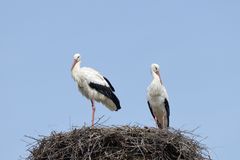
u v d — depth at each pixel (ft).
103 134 50.62
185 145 51.37
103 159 49.90
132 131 51.11
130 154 50.08
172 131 51.93
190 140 52.21
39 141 52.75
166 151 51.21
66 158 50.93
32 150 52.70
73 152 50.26
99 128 51.26
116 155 50.03
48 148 51.57
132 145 50.39
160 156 50.21
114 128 51.47
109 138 50.65
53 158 51.01
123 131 50.98
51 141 51.93
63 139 51.44
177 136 51.49
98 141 50.37
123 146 50.26
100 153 50.29
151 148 50.29
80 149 50.21
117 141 50.57
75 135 51.08
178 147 51.16
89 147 50.19
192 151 51.49
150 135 50.90
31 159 52.44
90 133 51.01
